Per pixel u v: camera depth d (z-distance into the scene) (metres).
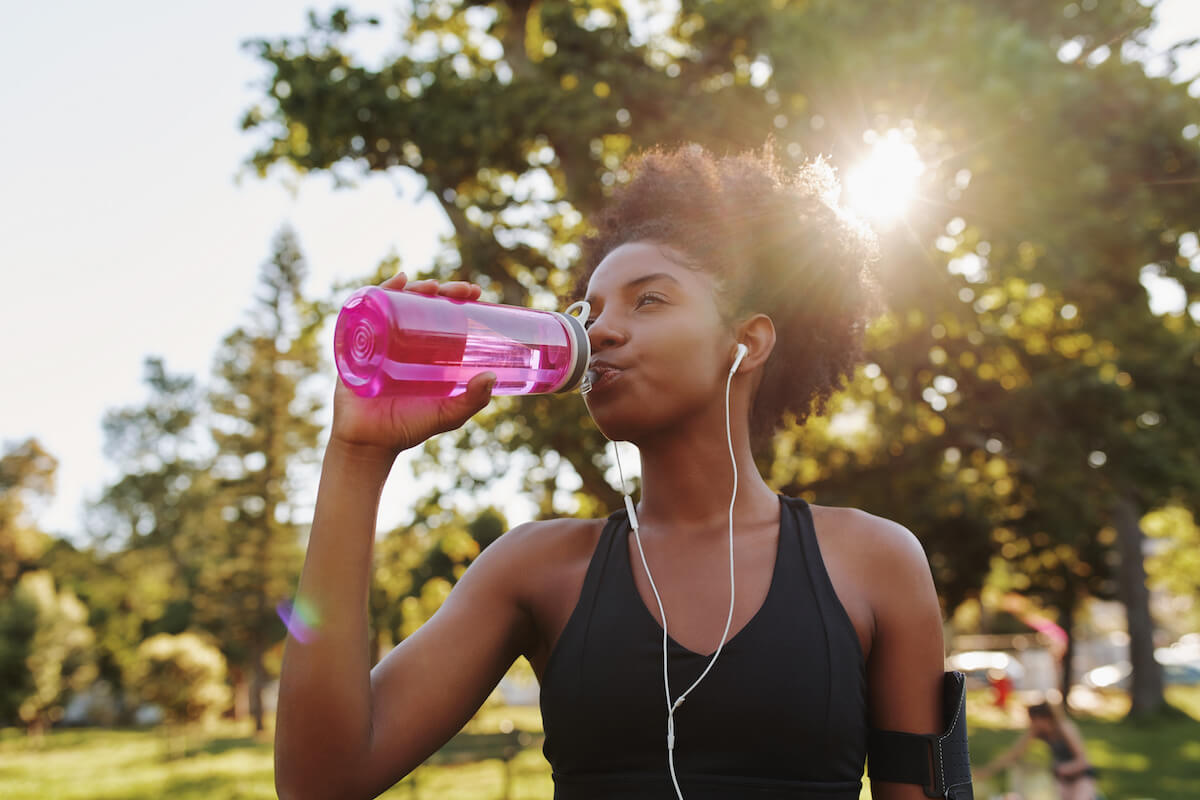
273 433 40.53
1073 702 30.70
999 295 13.59
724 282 1.27
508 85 12.15
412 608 14.11
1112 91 11.02
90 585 49.88
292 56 12.44
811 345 1.48
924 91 10.31
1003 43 10.45
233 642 42.16
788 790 1.07
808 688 1.09
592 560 1.22
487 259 12.26
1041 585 24.83
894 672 1.18
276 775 1.08
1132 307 12.30
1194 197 11.00
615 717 1.11
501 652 1.26
